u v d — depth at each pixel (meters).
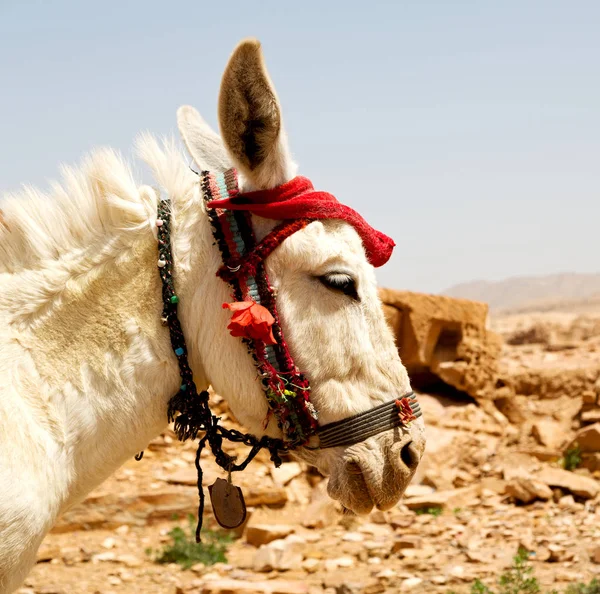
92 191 2.81
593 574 6.58
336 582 6.54
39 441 2.57
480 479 9.71
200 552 7.25
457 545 7.40
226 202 2.78
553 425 11.18
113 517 7.99
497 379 12.16
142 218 2.78
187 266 2.78
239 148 2.71
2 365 2.60
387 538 7.69
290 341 2.76
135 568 7.09
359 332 2.80
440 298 11.79
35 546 2.55
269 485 8.67
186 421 2.81
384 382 2.84
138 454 2.93
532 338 24.83
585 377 12.24
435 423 10.92
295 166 2.95
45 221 2.78
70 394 2.66
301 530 7.94
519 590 6.15
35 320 2.68
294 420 2.79
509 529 7.79
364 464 2.79
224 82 2.61
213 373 2.82
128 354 2.72
